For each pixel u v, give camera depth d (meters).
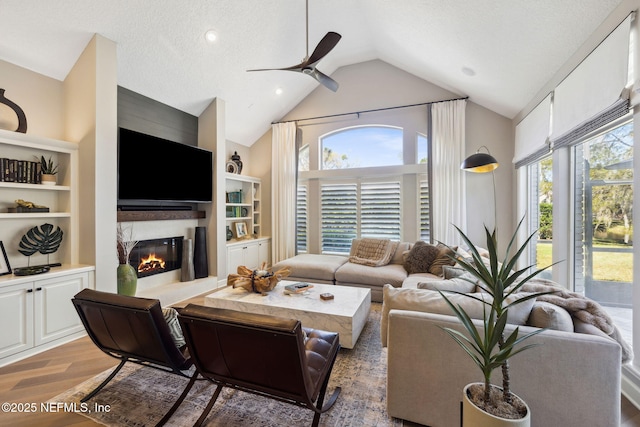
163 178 3.73
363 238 4.77
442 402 1.55
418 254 3.92
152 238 3.92
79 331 2.72
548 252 3.32
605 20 2.03
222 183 4.62
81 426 1.63
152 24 3.06
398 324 1.62
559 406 1.37
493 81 3.63
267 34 3.80
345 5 3.79
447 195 4.58
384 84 5.09
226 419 1.69
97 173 2.88
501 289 1.20
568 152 2.76
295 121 5.53
